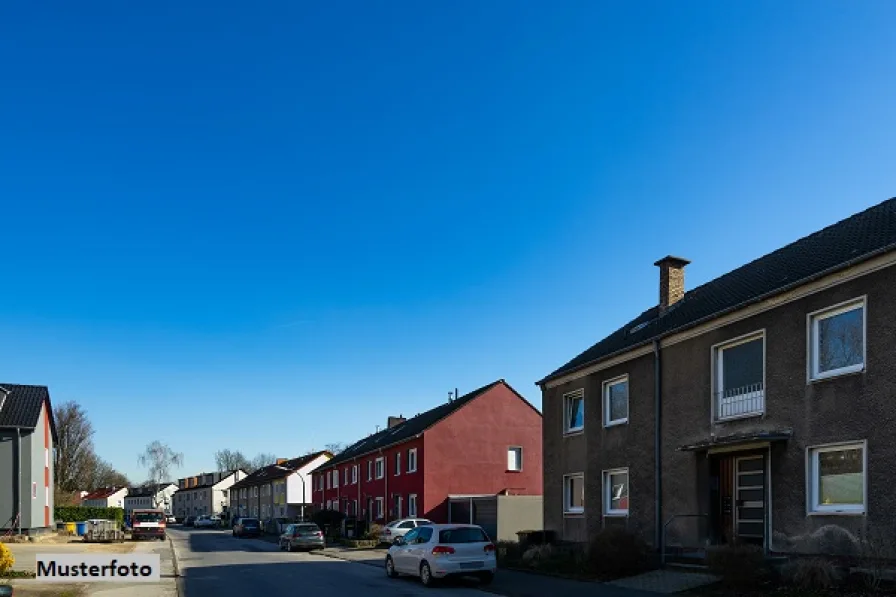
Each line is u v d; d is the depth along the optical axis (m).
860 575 12.19
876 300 12.67
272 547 38.53
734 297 16.88
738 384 16.11
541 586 16.52
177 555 30.95
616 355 20.36
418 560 18.31
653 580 15.64
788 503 14.17
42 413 37.72
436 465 38.56
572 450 22.75
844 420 13.11
